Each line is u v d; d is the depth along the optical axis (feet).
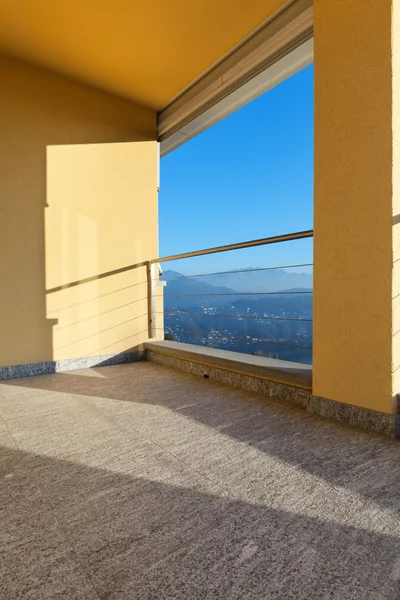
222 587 2.26
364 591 2.21
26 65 9.04
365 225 4.91
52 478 3.73
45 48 8.48
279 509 3.09
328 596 2.17
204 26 7.77
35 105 9.15
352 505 3.14
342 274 5.21
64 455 4.29
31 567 2.46
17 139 8.91
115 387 7.54
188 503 3.22
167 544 2.68
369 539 2.68
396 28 4.60
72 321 9.61
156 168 11.05
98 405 6.29
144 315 10.80
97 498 3.33
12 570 2.44
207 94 9.36
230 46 8.39
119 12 7.34
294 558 2.50
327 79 5.35
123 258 10.42
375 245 4.80
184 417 5.56
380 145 4.71
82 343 9.74
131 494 3.39
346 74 5.09
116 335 10.28
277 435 4.76
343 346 5.22
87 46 8.39
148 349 10.61
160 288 11.12
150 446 4.50
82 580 2.34
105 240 10.14
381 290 4.74
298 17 7.10
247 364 7.00
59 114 9.47
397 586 2.24
